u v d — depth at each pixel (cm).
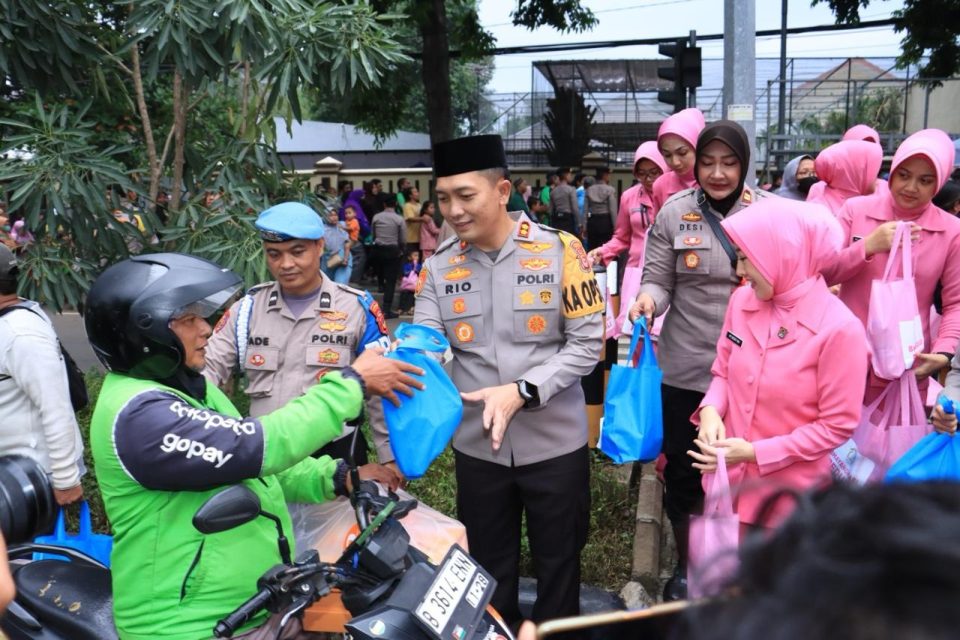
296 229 330
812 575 61
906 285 353
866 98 1941
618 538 490
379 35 505
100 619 248
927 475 304
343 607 252
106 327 222
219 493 212
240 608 216
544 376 311
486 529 352
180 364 228
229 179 548
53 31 504
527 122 2522
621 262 722
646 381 359
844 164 531
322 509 303
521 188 1953
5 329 352
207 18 462
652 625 129
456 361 343
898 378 359
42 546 288
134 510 225
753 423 312
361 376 248
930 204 407
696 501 429
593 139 2512
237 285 233
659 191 555
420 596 222
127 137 661
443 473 562
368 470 321
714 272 403
